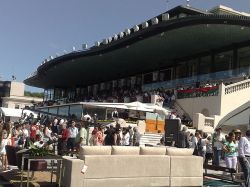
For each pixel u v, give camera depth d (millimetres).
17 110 44281
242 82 31750
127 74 61094
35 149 10242
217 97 30922
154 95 36531
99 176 9984
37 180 11258
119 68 57000
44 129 21297
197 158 11797
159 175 11023
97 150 10094
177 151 11539
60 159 10062
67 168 9789
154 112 29891
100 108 32562
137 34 39219
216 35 36781
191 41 39656
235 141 14633
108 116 32094
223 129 29906
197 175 11742
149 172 10844
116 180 10250
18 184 10500
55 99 76688
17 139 19016
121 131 21109
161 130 29688
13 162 11117
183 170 11492
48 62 58406
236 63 38938
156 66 53250
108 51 46188
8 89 104438
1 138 13727
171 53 45594
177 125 19312
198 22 33406
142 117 31812
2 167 13727
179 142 18984
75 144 17828
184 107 34719
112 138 18203
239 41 38281
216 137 17625
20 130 19734
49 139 19625
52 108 40062
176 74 48906
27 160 10320
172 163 11305
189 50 43469
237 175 13898
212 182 13250
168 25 35438
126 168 10430
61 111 37531
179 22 34344
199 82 36875
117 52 46469
